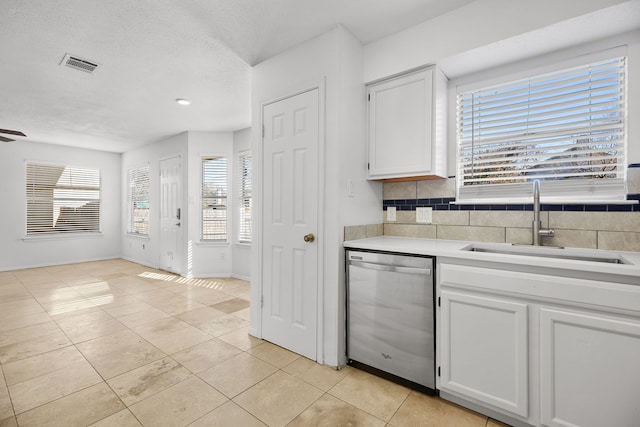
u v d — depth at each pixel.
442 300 1.71
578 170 1.93
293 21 2.07
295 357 2.27
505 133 2.14
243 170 4.80
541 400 1.42
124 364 2.16
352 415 1.63
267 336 2.53
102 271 5.30
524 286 1.46
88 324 2.90
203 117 4.14
